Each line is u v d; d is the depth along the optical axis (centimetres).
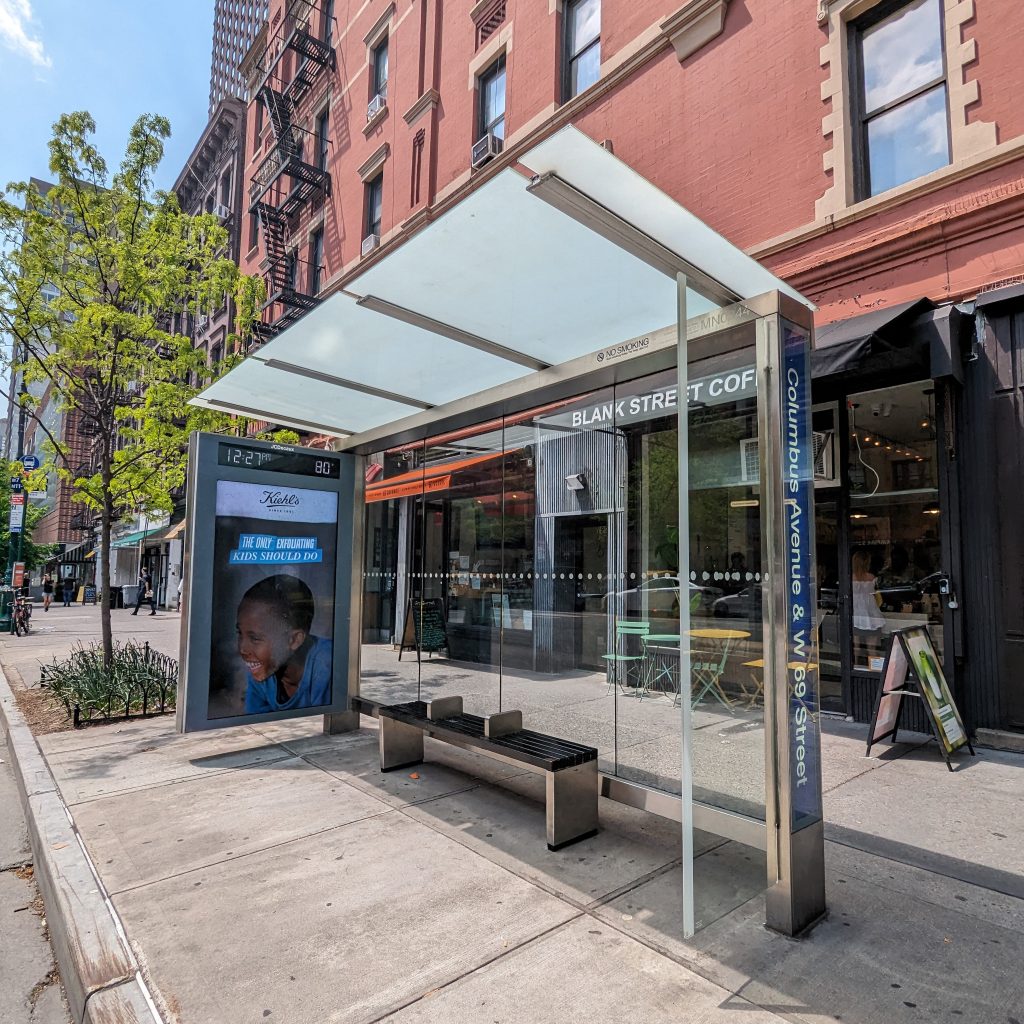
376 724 669
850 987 239
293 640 582
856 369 582
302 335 428
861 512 639
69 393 839
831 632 661
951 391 563
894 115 659
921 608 595
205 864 347
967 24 595
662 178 841
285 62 2020
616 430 745
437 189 1327
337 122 1714
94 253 811
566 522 814
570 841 371
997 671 538
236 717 549
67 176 797
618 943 270
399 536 1110
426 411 546
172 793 458
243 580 556
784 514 286
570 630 808
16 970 291
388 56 1504
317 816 414
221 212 2464
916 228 599
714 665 394
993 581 542
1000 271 559
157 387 827
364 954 265
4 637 1591
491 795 454
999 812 403
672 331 363
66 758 546
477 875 333
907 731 586
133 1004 235
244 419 916
